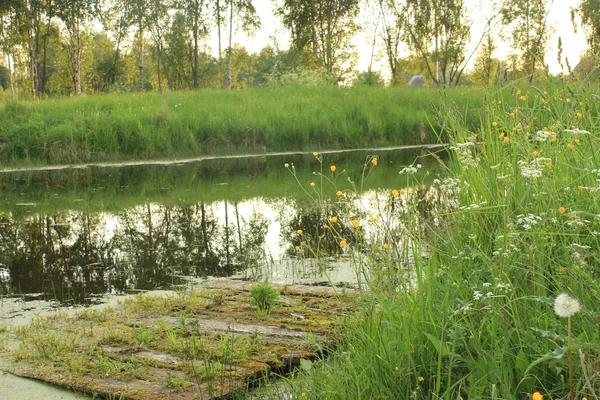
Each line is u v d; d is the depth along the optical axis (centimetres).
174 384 318
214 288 506
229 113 1748
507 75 477
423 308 280
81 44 3750
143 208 926
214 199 985
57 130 1531
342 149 1758
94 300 493
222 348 358
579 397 224
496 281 263
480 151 424
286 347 365
